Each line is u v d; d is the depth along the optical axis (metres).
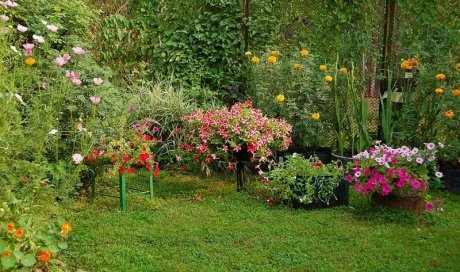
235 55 7.02
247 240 4.07
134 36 7.18
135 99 6.46
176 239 4.05
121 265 3.56
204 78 7.09
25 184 3.81
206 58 7.09
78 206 4.84
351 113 6.16
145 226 4.34
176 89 7.10
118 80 7.09
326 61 6.64
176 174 6.26
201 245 3.94
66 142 4.94
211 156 5.38
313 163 5.20
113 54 7.17
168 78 7.07
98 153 4.77
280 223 4.46
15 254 2.97
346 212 4.79
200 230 4.25
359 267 3.61
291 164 5.08
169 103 6.55
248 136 5.21
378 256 3.79
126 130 5.66
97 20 6.86
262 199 5.20
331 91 6.21
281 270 3.54
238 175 5.49
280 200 5.05
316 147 6.32
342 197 4.99
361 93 6.65
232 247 3.92
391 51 6.52
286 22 6.95
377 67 6.61
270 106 6.23
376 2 6.65
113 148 4.95
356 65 6.62
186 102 6.68
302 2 6.84
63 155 4.94
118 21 7.11
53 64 5.11
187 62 7.05
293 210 4.86
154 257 3.71
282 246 3.95
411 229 4.34
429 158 4.79
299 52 6.45
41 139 3.90
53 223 3.60
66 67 5.27
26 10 5.42
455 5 6.20
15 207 3.34
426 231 4.30
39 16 5.56
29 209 3.60
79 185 4.83
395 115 6.30
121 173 4.71
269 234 4.20
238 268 3.58
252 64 6.66
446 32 6.18
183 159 6.23
